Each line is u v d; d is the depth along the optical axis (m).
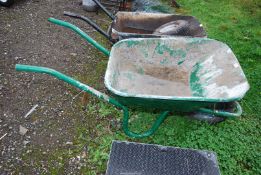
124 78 3.58
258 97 4.17
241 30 5.73
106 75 2.87
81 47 4.71
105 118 3.60
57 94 3.84
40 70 2.72
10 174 2.94
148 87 3.61
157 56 3.64
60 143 3.27
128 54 3.54
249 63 4.86
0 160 3.05
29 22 5.12
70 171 3.03
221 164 3.18
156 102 2.82
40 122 3.47
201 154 2.60
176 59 3.68
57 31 5.00
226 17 6.12
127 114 3.03
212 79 3.40
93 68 4.34
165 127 3.50
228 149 3.34
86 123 3.52
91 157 3.17
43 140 3.29
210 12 6.24
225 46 3.44
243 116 3.86
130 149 2.60
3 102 3.66
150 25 4.53
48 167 3.04
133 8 5.82
